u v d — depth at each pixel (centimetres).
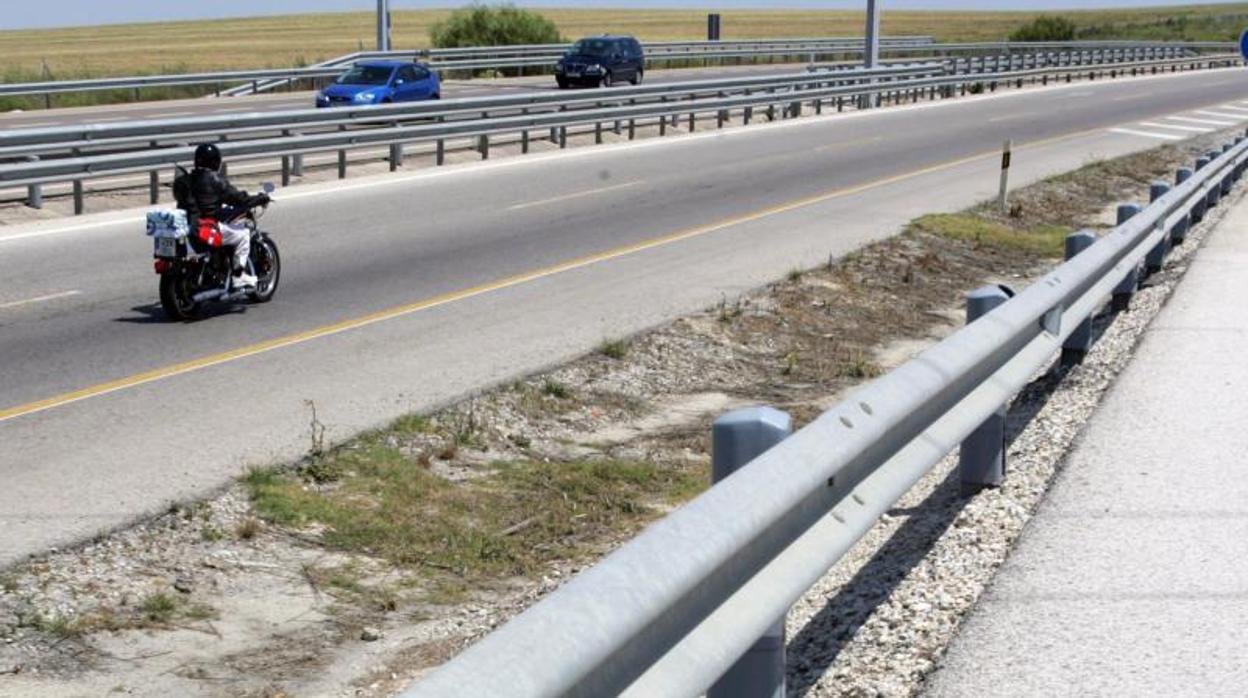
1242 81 6531
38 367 1141
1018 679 488
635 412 1143
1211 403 899
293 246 1781
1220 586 572
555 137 3228
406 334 1298
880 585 604
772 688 422
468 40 6100
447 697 249
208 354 1198
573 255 1770
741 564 389
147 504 814
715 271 1686
